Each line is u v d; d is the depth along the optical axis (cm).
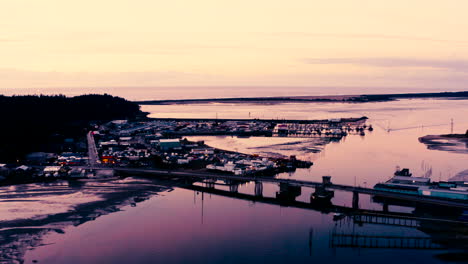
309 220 16562
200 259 13138
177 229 15638
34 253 13412
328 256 13388
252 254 13512
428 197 17225
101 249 13788
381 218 16738
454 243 14250
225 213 17500
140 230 15488
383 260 13100
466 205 15975
